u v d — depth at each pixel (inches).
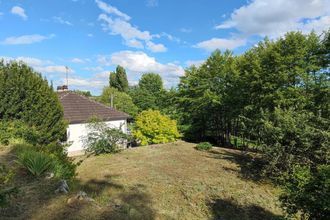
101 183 435.8
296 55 744.3
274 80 770.2
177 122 1225.4
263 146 490.6
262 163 583.8
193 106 1165.7
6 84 538.0
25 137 502.9
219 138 1221.1
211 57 1142.3
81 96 1015.6
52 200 237.3
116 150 755.4
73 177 345.1
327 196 199.2
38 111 582.2
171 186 447.8
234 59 1110.4
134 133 939.3
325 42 763.4
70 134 849.5
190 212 347.3
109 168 558.3
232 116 1048.2
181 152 774.5
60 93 1029.2
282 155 458.6
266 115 535.8
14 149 396.2
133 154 727.7
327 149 417.7
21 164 296.4
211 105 1109.7
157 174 520.4
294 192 227.9
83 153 819.4
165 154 735.7
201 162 647.1
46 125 591.8
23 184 264.1
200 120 1203.9
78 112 909.2
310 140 437.1
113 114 989.2
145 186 438.3
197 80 1166.3
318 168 227.5
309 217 212.2
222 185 469.1
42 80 615.2
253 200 406.0
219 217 342.3
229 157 713.6
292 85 759.7
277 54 756.6
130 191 402.9
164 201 375.9
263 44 884.0
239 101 964.6
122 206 277.0
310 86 734.5
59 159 348.2
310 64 759.7
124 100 1663.4
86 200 251.6
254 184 481.7
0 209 210.5
